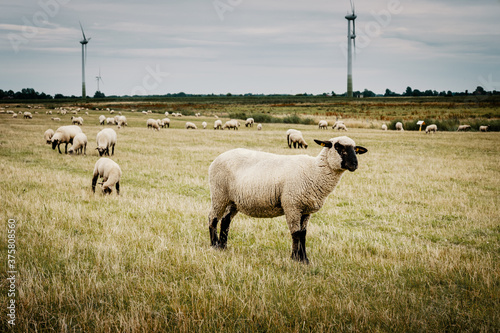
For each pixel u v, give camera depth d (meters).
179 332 3.77
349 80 185.88
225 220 7.11
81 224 7.83
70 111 69.88
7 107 84.44
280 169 6.42
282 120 64.06
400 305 4.52
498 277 5.53
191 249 6.38
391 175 17.00
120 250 6.15
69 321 3.89
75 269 5.15
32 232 6.91
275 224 8.99
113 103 133.75
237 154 6.93
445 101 126.25
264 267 5.79
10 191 10.38
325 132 42.44
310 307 4.31
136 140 30.12
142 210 9.47
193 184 14.09
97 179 12.79
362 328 3.92
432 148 28.47
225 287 4.71
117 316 3.96
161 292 4.59
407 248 7.26
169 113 77.81
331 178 6.21
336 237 8.09
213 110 96.75
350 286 5.12
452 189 14.06
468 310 4.37
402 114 76.56
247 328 3.89
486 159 22.77
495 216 10.28
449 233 8.72
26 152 20.41
